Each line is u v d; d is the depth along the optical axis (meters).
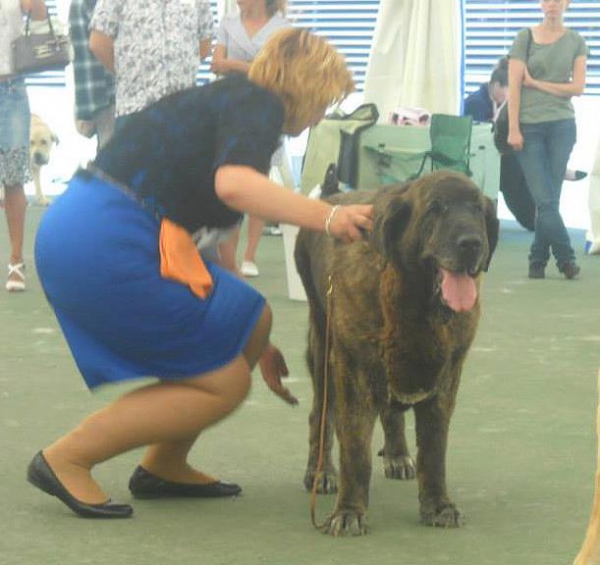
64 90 20.88
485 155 12.35
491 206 4.55
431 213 4.38
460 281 4.33
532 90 10.93
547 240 10.87
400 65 12.62
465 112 13.74
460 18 12.32
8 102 9.84
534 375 7.35
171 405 4.73
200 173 4.53
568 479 5.41
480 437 6.05
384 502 5.13
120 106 8.30
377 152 10.48
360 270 4.57
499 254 12.27
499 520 4.87
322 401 5.31
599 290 10.31
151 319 4.57
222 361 4.71
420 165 10.41
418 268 4.43
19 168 9.90
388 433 5.50
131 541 4.60
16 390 6.91
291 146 17.38
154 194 4.55
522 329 8.68
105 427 4.80
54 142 16.34
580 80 10.95
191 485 5.15
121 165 4.59
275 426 6.23
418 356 4.55
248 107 4.46
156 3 8.25
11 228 10.02
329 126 10.62
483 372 7.41
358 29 17.47
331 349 4.86
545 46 10.96
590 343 8.25
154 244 4.57
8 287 10.04
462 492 5.23
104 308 4.56
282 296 9.81
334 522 4.69
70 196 4.63
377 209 4.52
